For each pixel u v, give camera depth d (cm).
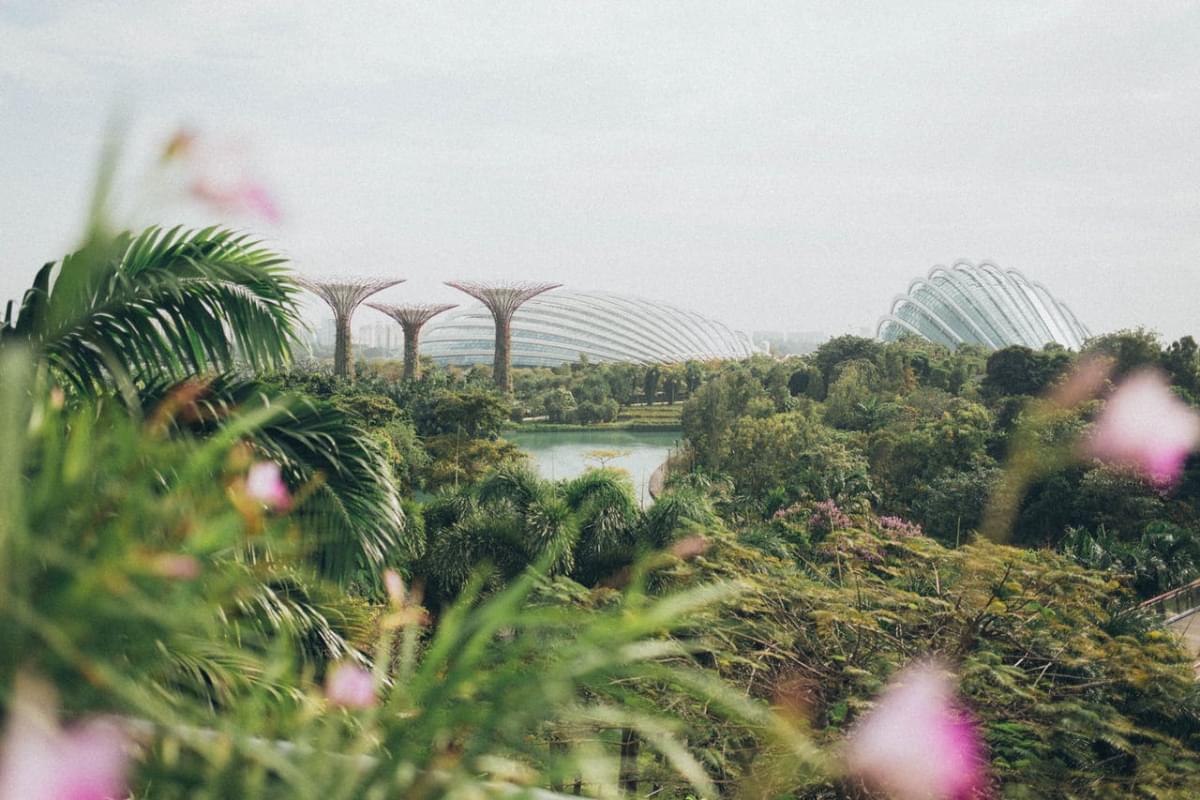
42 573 111
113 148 83
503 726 124
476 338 15525
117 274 478
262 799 116
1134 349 4688
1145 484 3080
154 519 122
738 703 128
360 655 421
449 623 133
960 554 661
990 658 597
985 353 9494
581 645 125
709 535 746
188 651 141
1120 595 849
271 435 546
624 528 1872
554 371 13738
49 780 96
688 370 10988
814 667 609
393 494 579
